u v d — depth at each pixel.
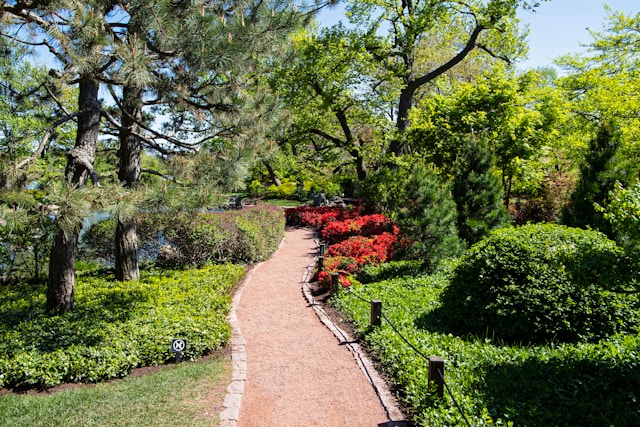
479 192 11.39
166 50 6.31
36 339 6.04
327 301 9.13
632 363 4.57
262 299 9.58
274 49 7.46
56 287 7.21
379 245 12.22
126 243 9.93
